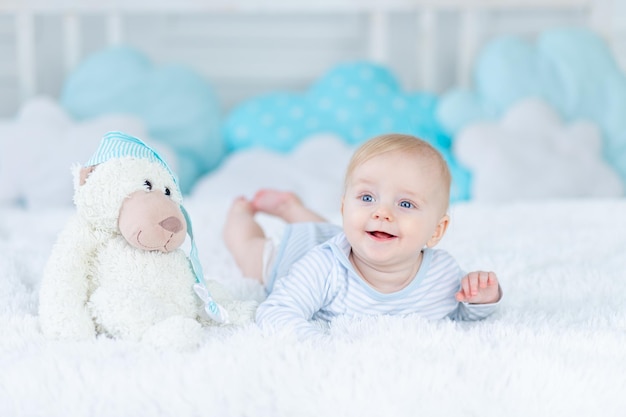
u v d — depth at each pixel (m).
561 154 2.37
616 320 1.01
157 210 0.91
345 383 0.76
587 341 0.88
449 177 1.04
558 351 0.85
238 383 0.77
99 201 0.91
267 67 2.79
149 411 0.76
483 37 2.79
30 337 0.90
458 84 2.79
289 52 2.79
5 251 1.32
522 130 2.40
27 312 1.01
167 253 0.95
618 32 2.73
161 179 0.95
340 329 0.94
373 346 0.83
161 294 0.93
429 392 0.75
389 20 2.79
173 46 2.78
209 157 2.51
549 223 1.72
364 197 0.99
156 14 2.76
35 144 2.24
